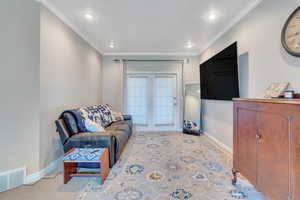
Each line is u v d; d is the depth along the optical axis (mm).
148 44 3980
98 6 2246
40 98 2078
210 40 3656
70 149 2182
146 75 4852
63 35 2613
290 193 1142
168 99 4887
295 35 1535
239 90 2561
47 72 2221
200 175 2113
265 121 1384
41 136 2100
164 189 1810
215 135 3566
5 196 1712
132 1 2125
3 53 1870
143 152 2965
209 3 2176
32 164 2023
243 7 2287
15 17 1921
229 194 1720
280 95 1653
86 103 3574
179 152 2959
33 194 1741
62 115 2344
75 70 3043
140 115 4902
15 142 1937
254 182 1531
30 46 2016
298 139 1078
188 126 4492
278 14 1787
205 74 3764
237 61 2520
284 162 1191
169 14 2477
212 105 3719
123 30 3092
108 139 2232
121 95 4711
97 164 2258
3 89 1881
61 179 2047
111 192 1759
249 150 1613
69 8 2297
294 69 1598
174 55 4781
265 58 1990
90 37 3469
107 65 4762
